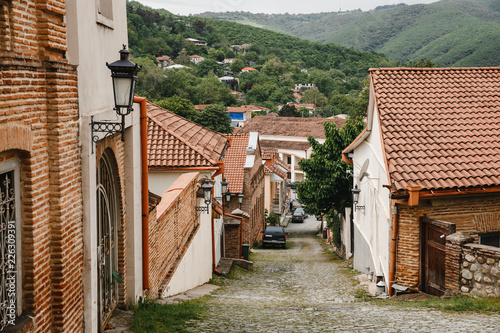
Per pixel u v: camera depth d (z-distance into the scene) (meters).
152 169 16.81
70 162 6.25
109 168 8.75
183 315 9.17
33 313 5.45
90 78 7.05
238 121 120.06
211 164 16.91
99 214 7.89
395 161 12.95
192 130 20.20
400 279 12.67
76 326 6.46
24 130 5.17
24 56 5.24
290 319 9.22
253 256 26.66
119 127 8.52
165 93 113.88
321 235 41.25
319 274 18.55
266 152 50.53
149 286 10.20
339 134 25.28
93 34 7.18
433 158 13.20
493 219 12.87
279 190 53.56
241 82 170.62
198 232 15.18
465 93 15.85
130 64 6.82
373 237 15.62
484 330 7.32
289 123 79.44
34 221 5.48
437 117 14.70
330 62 185.38
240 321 8.98
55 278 5.96
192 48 184.00
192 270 14.30
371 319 8.93
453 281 10.82
